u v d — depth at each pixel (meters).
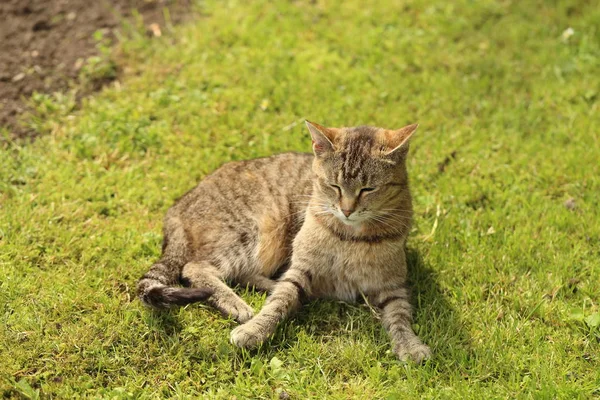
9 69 1.98
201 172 1.83
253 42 2.09
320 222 1.61
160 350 1.54
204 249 1.63
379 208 1.59
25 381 1.48
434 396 1.50
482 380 1.53
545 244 1.72
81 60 2.02
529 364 1.54
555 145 1.91
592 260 1.70
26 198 1.75
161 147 1.87
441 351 1.55
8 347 1.53
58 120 1.90
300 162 1.70
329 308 1.62
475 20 2.19
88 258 1.66
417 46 2.12
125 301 1.60
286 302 1.59
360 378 1.52
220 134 1.89
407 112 1.97
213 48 2.07
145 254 1.68
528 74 2.07
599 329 1.58
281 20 2.15
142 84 1.98
